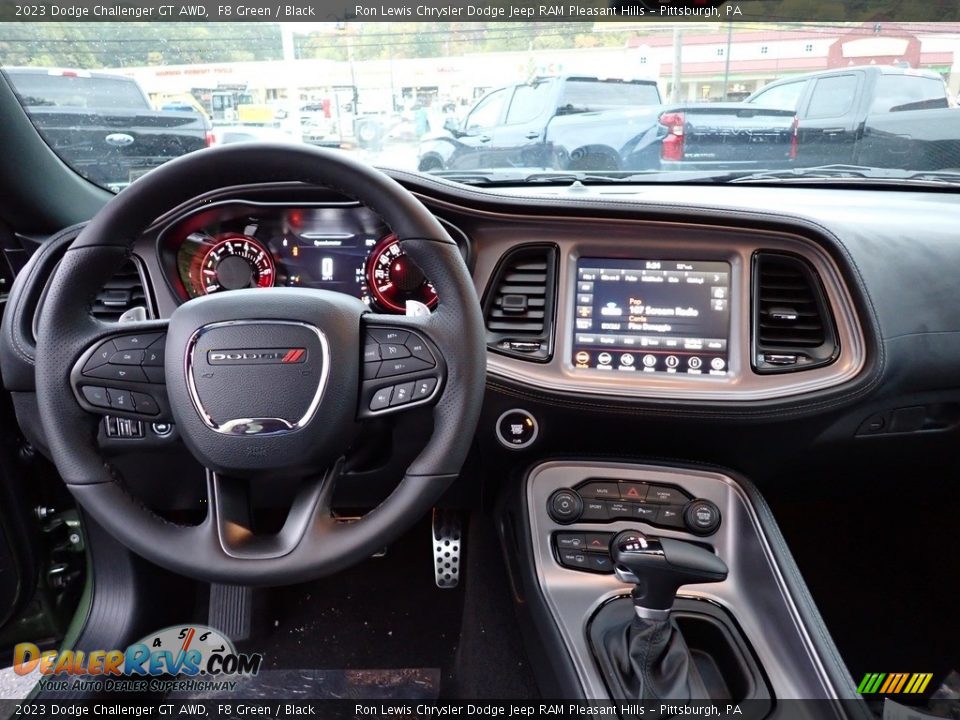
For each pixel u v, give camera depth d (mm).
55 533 1510
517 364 1305
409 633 1583
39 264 1171
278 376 842
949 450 1417
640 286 1312
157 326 876
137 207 840
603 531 1308
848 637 1513
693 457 1414
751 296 1291
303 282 1283
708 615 1209
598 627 1174
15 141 1273
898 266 1286
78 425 852
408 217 846
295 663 1510
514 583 1346
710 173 1700
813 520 1824
